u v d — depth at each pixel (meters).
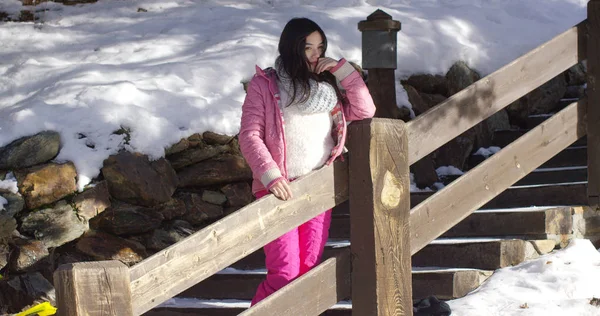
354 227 3.54
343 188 3.55
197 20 6.61
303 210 3.40
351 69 3.61
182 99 5.27
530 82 4.48
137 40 6.16
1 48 6.16
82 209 4.73
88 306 2.70
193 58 5.76
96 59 5.84
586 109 4.79
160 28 6.44
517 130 6.62
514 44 7.00
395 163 3.55
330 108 3.54
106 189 4.82
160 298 2.92
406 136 3.60
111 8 6.97
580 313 3.89
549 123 4.57
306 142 3.54
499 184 4.21
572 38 4.74
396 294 3.54
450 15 7.08
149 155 4.97
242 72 5.65
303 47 3.49
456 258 4.48
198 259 3.05
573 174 5.55
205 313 4.27
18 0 6.96
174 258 2.97
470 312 3.85
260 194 3.59
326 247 4.66
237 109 5.38
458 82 6.57
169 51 5.94
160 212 5.02
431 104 6.40
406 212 3.59
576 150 5.88
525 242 4.45
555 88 7.10
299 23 3.51
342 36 6.35
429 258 4.56
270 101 3.50
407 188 3.60
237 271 4.77
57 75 5.48
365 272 3.50
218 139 5.25
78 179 4.74
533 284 4.14
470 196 4.03
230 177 5.30
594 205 4.83
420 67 6.39
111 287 2.74
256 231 3.24
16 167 4.70
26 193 4.64
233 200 5.33
